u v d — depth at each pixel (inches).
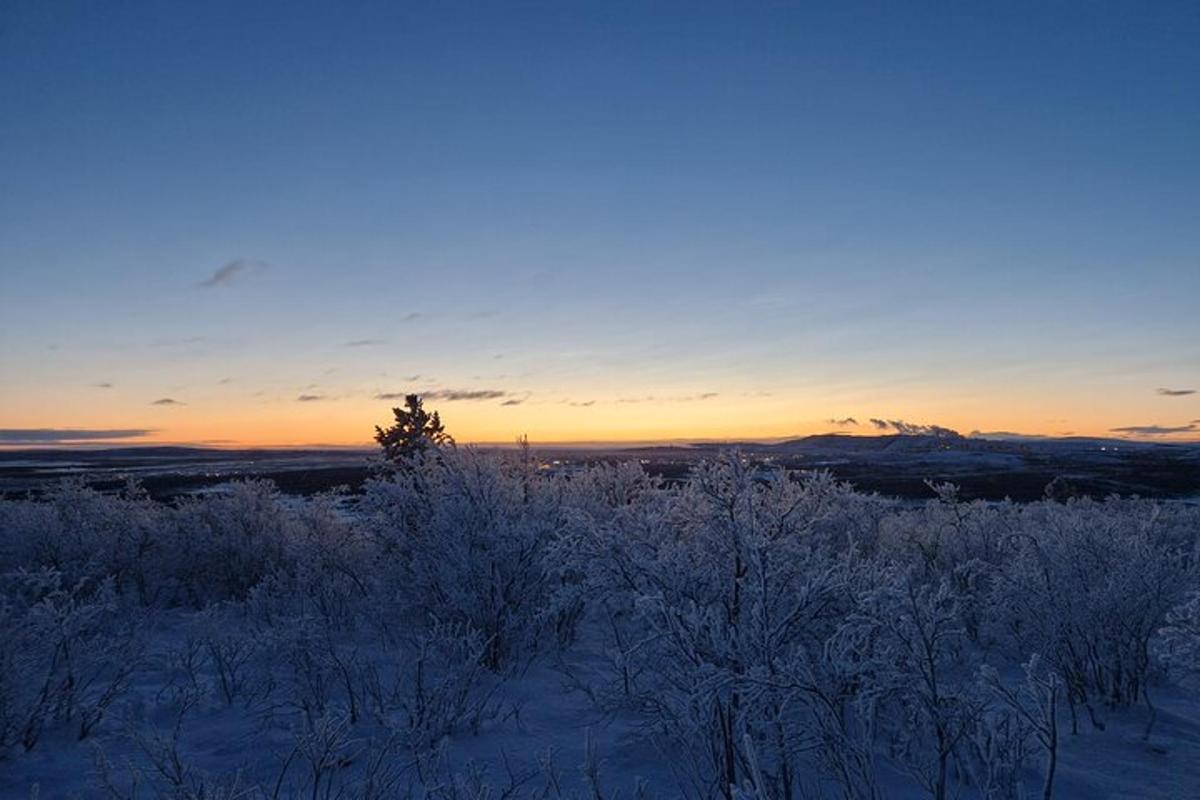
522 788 163.6
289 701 211.2
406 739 185.0
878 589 154.0
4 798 162.4
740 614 181.6
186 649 271.7
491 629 263.3
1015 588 246.7
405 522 311.4
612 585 200.2
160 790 154.9
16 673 190.2
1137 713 217.9
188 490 997.8
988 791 139.6
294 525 436.5
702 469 199.3
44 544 393.7
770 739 151.3
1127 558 237.8
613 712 203.0
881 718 170.6
